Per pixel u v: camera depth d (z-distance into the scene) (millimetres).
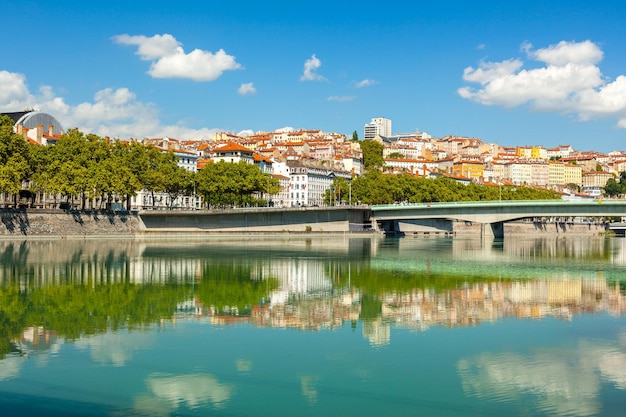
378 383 37188
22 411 32969
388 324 52094
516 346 45094
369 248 147000
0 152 142375
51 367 39750
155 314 55406
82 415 32500
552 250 154375
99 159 177875
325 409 33312
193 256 114188
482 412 33094
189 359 41469
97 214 172000
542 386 36875
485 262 110312
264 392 35719
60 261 99250
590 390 36281
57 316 54062
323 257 116125
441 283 77750
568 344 45844
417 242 182250
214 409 33312
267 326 51000
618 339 47344
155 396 35000
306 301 62969
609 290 73000
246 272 87562
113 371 39031
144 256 111938
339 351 43531
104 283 74188
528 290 72188
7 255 108250
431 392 35812
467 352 43469
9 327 49844
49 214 158500
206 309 57969
